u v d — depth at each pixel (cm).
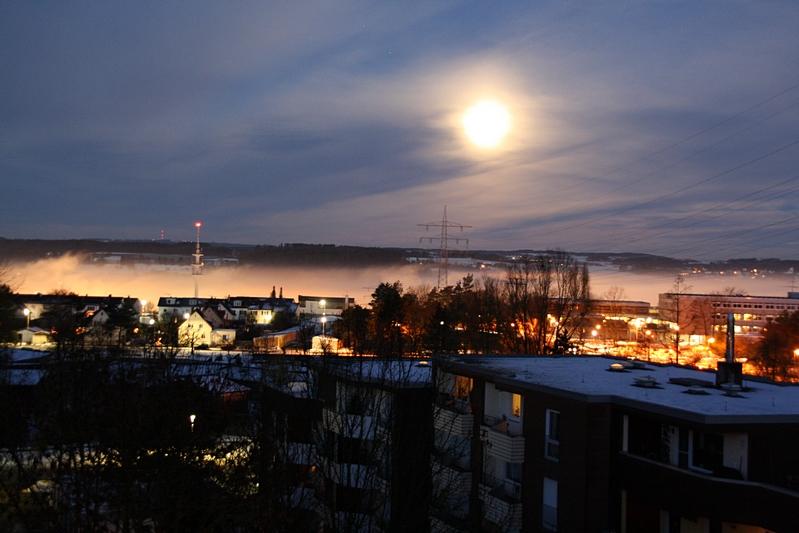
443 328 7588
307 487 2366
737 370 2430
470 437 2870
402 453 2655
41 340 8288
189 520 2105
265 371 2822
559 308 7812
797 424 1991
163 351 3203
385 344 3453
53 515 1786
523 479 2552
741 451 1977
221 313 15325
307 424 2483
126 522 1816
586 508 2258
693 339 11694
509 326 7556
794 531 1803
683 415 2016
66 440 1912
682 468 2095
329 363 2709
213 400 2386
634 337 11138
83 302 11850
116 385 2177
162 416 2058
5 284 9244
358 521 2284
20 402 2244
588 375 2758
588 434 2275
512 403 2736
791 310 13100
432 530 2664
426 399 2877
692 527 2097
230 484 2053
